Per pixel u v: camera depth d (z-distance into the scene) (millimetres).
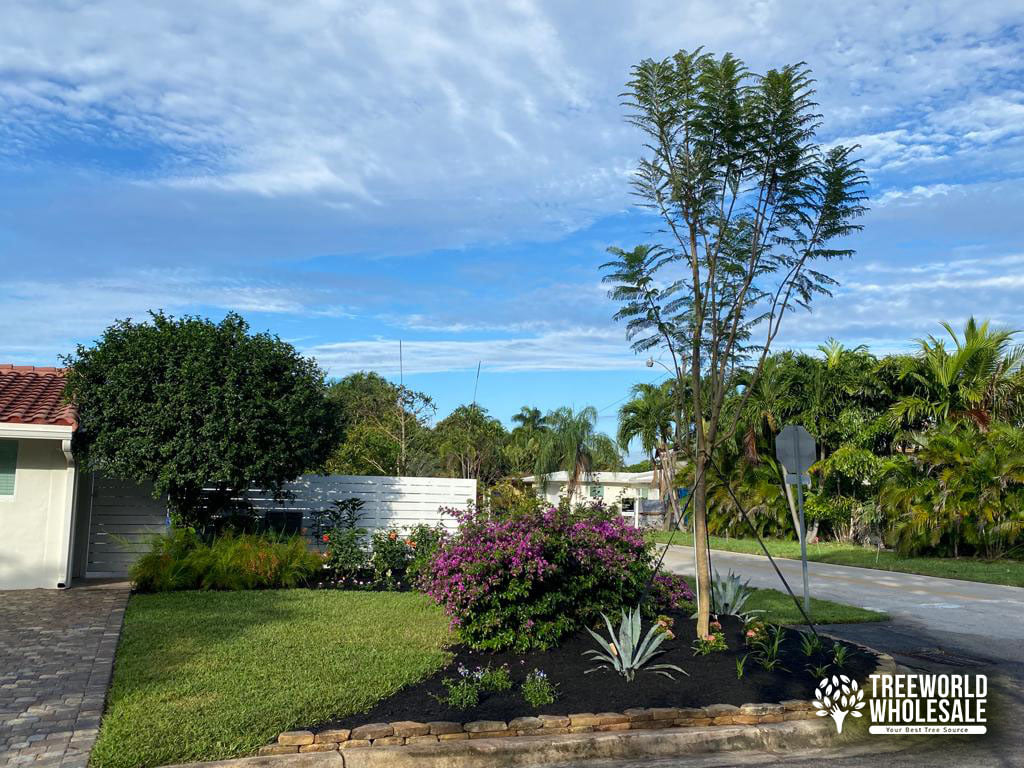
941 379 24422
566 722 6109
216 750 5457
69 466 12555
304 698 6449
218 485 14148
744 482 29625
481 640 8203
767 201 8195
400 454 27297
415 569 13172
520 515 9023
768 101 7859
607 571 8891
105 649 8164
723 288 8383
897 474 23641
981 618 12422
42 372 14523
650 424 33000
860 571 19656
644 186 8336
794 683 7223
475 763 5660
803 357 28516
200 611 10461
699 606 8141
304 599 11555
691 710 6398
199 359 12828
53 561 12469
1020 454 21359
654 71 8008
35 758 5270
